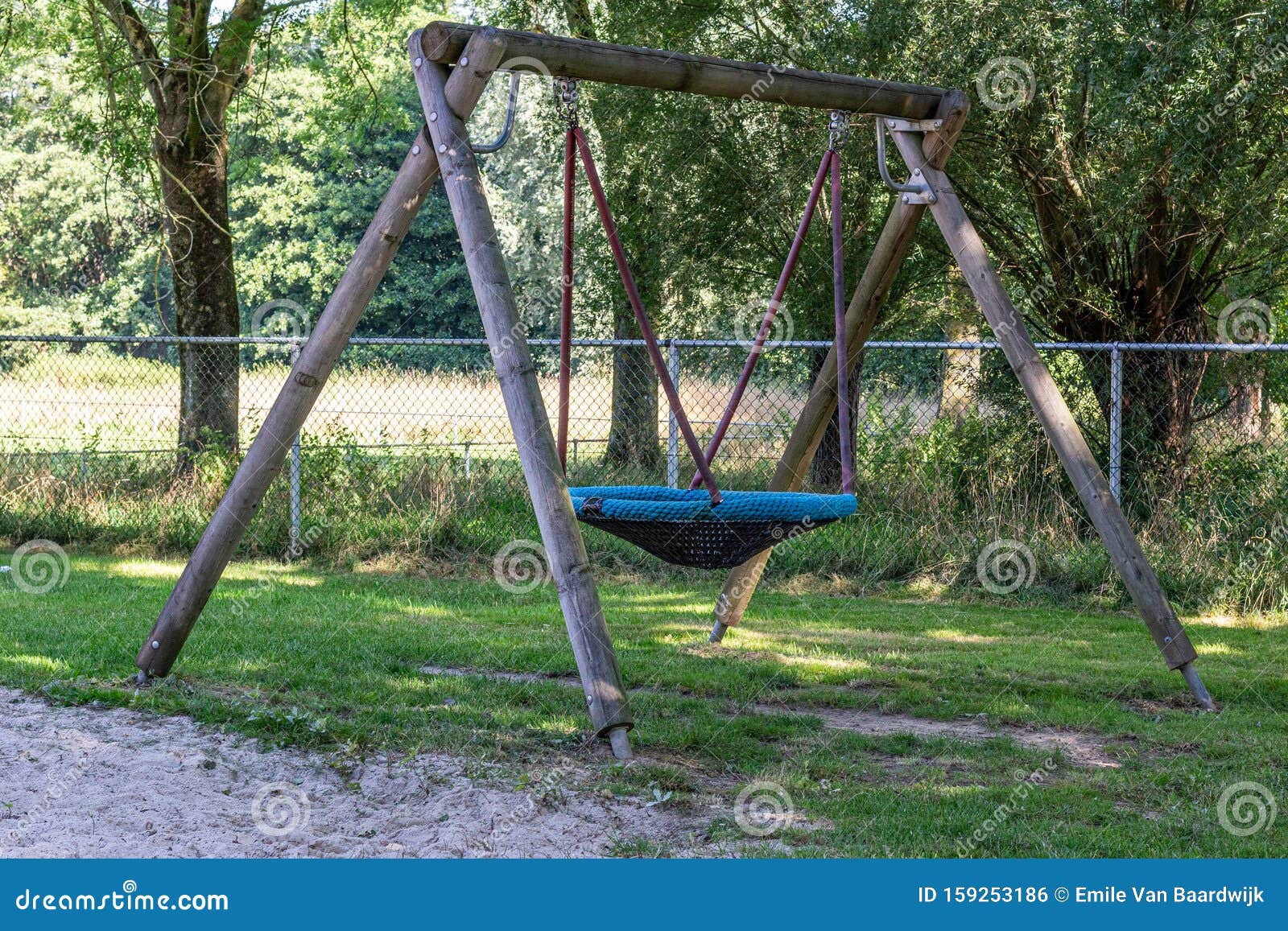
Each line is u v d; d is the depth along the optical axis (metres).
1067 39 10.77
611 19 14.86
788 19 13.45
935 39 11.30
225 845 3.88
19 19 15.24
